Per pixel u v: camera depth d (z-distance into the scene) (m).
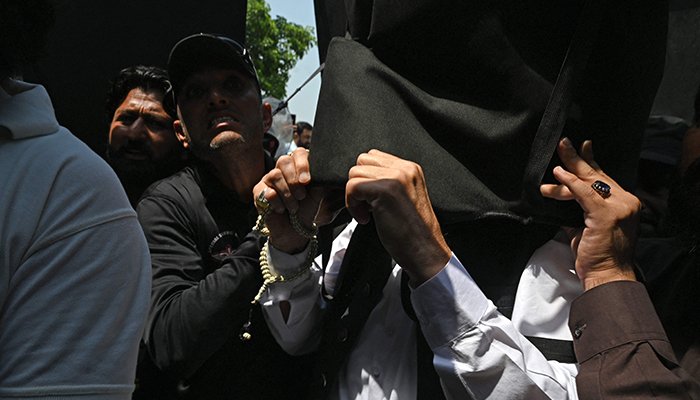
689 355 1.08
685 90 2.00
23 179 0.69
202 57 1.56
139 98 1.99
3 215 0.66
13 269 0.67
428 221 0.94
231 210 1.55
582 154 0.98
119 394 0.72
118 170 1.96
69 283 0.69
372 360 1.13
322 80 1.12
